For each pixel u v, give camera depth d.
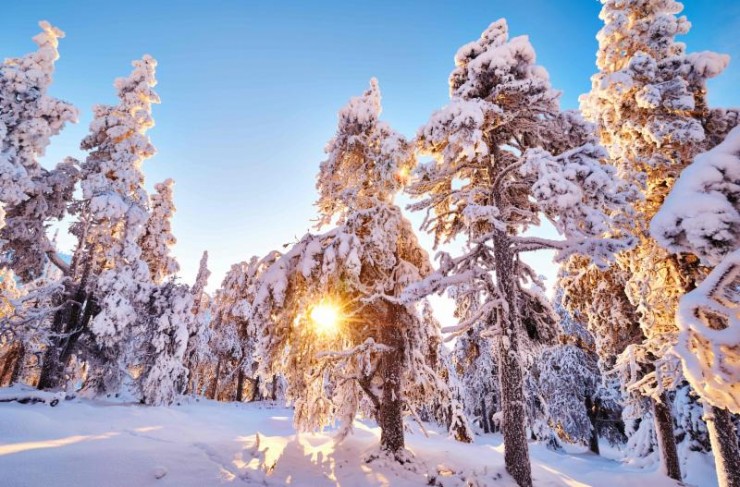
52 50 21.64
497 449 14.65
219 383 40.75
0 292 18.02
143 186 22.61
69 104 21.11
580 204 7.12
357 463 9.69
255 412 26.23
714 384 2.70
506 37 11.24
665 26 11.41
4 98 19.52
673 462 12.80
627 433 22.78
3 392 15.74
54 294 19.78
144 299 21.48
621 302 13.05
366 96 13.52
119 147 21.56
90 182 20.36
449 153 9.70
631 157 10.86
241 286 12.33
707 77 10.09
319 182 14.16
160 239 27.91
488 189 10.89
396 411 10.65
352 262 9.95
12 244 20.30
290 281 11.13
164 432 12.87
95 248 20.61
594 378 23.58
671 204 3.37
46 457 7.74
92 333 19.52
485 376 27.73
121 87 23.03
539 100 9.81
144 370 20.94
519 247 9.97
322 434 14.07
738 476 8.20
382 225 11.45
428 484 8.56
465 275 9.70
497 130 11.36
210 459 8.99
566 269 14.38
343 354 10.38
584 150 7.64
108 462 7.77
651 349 10.66
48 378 18.05
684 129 9.54
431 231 12.51
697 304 2.86
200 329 33.25
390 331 11.49
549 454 19.30
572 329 23.16
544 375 24.33
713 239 3.06
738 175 3.16
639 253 10.30
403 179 12.91
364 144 12.68
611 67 12.40
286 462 9.38
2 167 18.00
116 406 17.67
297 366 11.51
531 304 11.35
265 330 11.20
